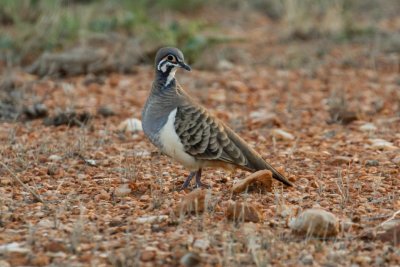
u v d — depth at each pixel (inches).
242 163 447.8
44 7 974.4
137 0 1088.2
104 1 1067.9
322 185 468.8
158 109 454.0
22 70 834.2
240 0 1219.9
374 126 637.3
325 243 376.2
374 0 1228.5
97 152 551.2
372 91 773.9
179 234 380.2
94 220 406.6
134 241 372.2
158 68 462.9
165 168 513.7
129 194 457.4
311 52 949.2
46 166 518.6
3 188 466.3
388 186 467.8
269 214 414.9
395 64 888.3
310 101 741.9
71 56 825.5
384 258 356.2
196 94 763.4
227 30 1062.4
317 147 577.9
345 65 888.3
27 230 391.2
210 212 413.7
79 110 687.7
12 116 665.6
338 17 1046.4
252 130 637.3
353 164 523.2
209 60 885.2
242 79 829.2
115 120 661.9
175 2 1160.2
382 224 396.8
